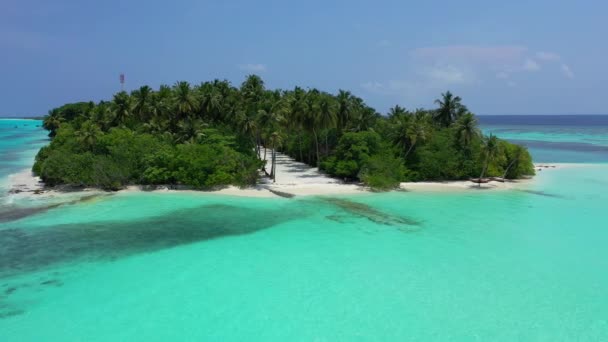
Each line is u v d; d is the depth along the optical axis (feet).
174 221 135.85
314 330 70.85
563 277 93.56
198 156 186.50
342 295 83.66
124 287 86.38
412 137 210.59
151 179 180.04
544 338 69.26
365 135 208.64
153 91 256.32
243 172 189.47
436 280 91.30
